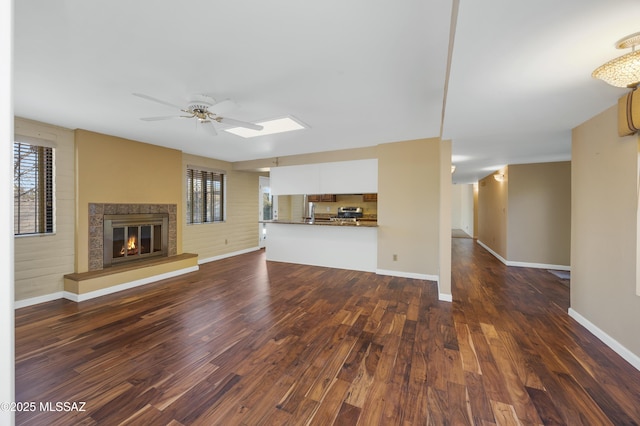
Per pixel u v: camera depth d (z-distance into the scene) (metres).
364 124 3.43
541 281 4.30
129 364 2.06
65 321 2.79
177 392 1.76
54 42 1.68
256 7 1.39
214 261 5.80
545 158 4.61
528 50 1.43
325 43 1.71
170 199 4.79
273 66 1.99
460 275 4.66
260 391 1.77
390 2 1.35
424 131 3.80
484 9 1.13
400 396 1.74
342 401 1.69
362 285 4.07
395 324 2.76
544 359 2.14
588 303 2.62
